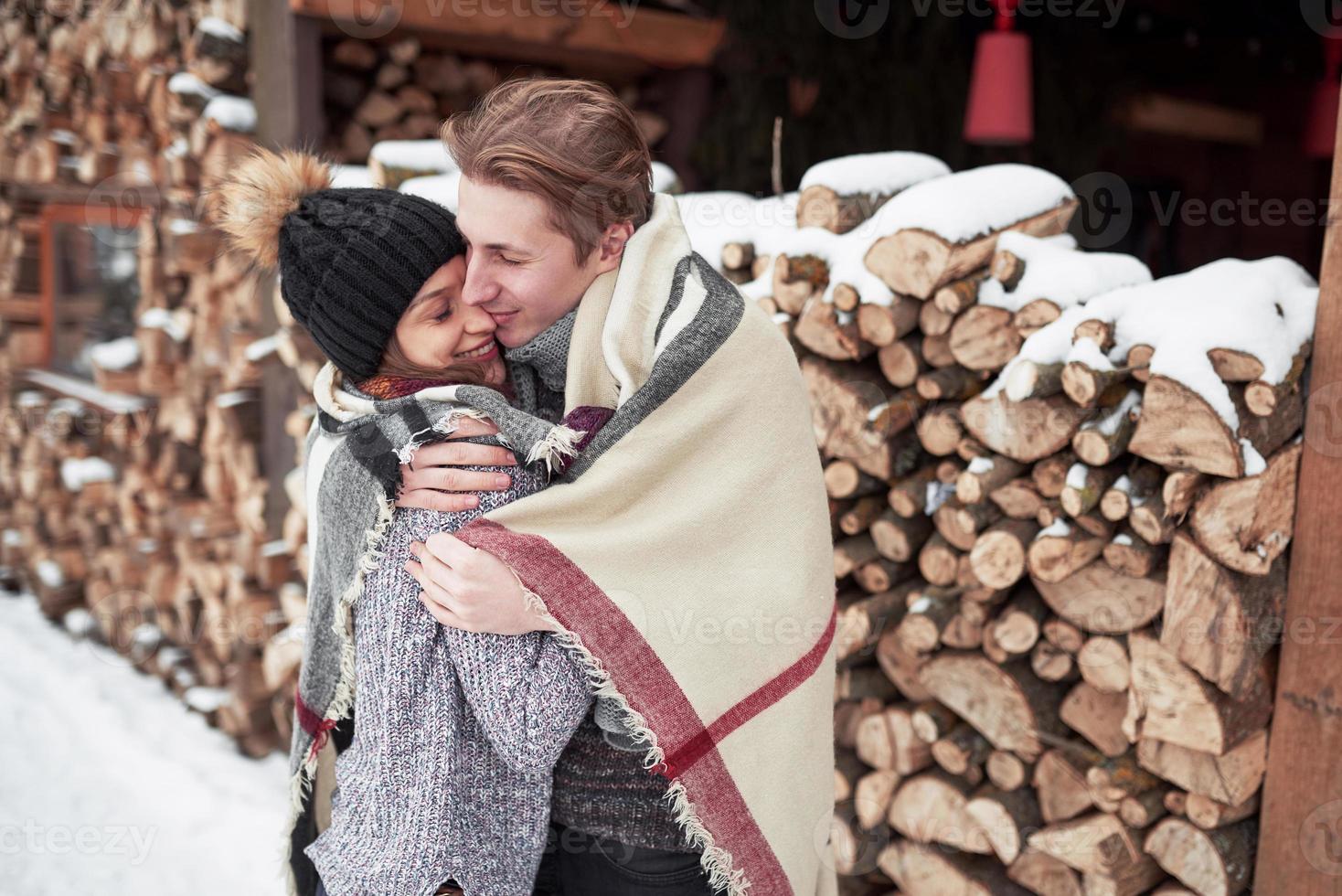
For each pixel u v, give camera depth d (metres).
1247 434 1.51
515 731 1.00
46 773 3.00
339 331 1.10
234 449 3.19
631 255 1.13
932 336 1.91
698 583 1.10
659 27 3.53
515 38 3.27
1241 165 5.50
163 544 3.67
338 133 3.33
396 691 1.02
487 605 0.99
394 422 1.08
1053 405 1.70
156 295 3.62
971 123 3.60
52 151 4.06
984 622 1.87
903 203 1.86
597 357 1.11
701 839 1.11
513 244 1.04
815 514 1.19
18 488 4.57
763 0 3.64
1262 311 1.57
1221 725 1.58
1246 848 1.69
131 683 3.65
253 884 2.46
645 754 1.12
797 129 3.82
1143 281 1.91
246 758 3.14
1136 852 1.77
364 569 1.04
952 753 1.92
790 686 1.16
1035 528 1.79
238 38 2.93
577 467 1.07
